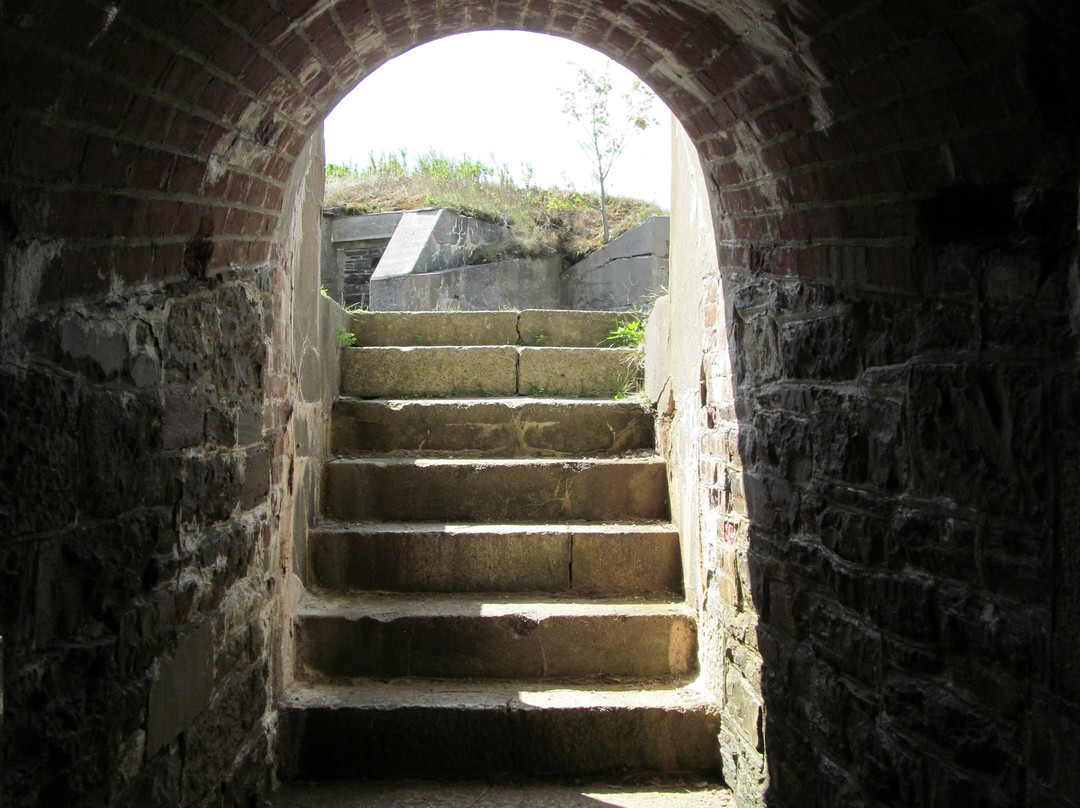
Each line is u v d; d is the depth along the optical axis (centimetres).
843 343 220
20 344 154
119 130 170
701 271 348
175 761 226
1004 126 151
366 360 500
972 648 170
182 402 229
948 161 168
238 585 274
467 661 352
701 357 348
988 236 165
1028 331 153
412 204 1048
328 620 350
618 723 318
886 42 165
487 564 389
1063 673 144
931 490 184
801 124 213
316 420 405
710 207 309
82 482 177
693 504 364
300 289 364
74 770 174
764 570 276
